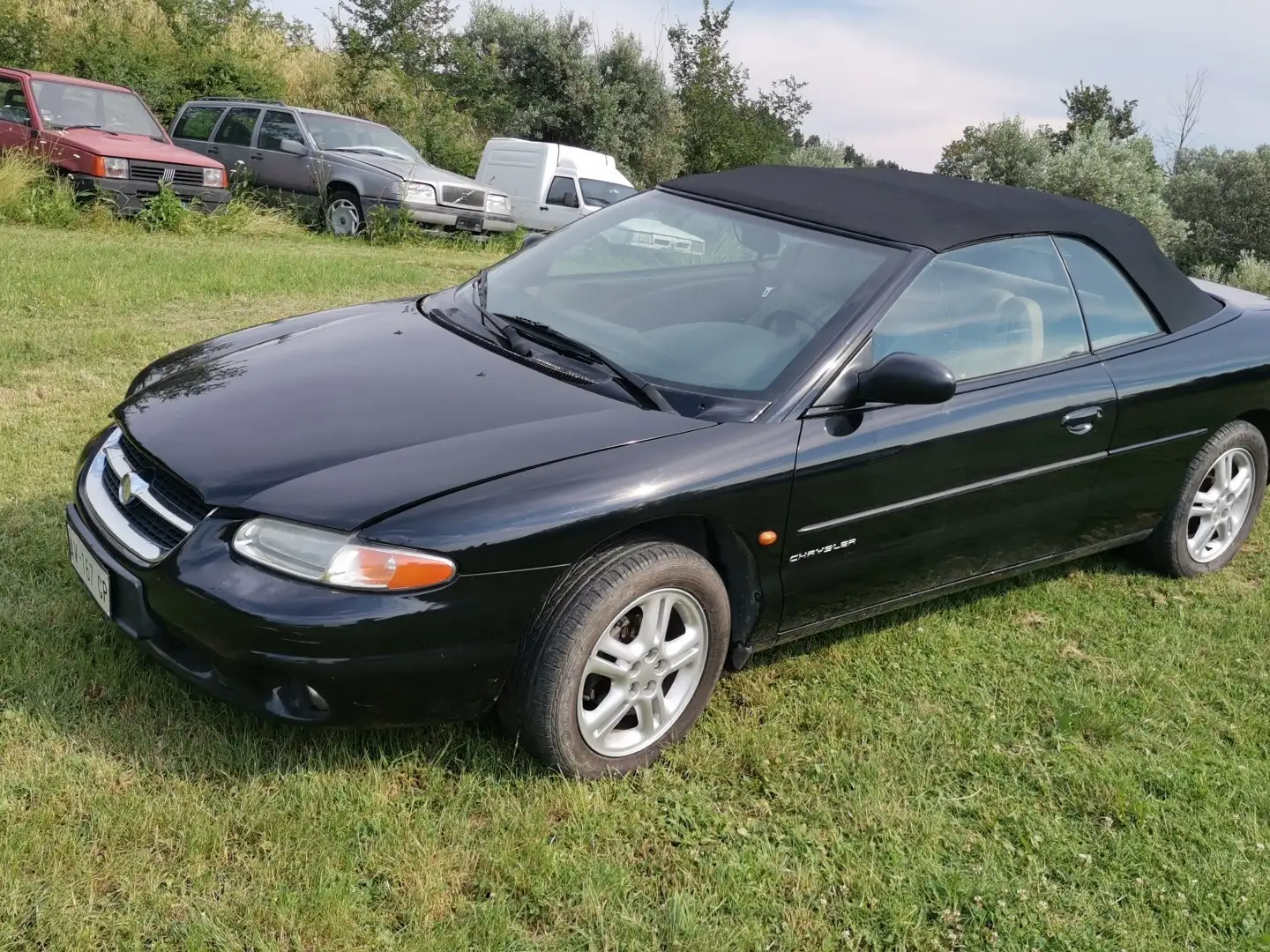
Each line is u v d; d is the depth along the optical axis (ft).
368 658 8.13
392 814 8.57
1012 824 9.42
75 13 67.10
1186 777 10.36
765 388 10.09
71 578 11.44
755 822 9.06
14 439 15.15
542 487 8.63
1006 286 11.91
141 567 8.65
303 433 9.16
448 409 9.55
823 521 10.21
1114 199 73.15
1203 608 14.24
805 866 8.66
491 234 46.09
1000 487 11.69
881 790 9.62
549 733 8.96
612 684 9.37
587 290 11.95
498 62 90.02
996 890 8.57
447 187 43.65
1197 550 15.02
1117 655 12.75
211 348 11.75
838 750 10.16
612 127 91.76
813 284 11.03
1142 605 14.17
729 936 7.78
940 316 11.17
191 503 8.74
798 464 9.80
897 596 11.59
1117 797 9.80
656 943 7.68
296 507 8.24
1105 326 12.95
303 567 8.12
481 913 7.66
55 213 36.14
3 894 7.26
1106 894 8.74
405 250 40.78
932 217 11.80
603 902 7.97
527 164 52.01
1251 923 8.53
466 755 9.40
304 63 75.05
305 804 8.43
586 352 10.56
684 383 10.19
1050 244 12.58
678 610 9.62
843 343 10.37
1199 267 80.12
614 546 9.07
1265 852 9.37
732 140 84.69
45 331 20.93
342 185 43.55
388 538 8.16
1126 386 12.67
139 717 9.25
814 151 88.48
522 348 10.78
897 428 10.53
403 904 7.70
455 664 8.48
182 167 39.42
